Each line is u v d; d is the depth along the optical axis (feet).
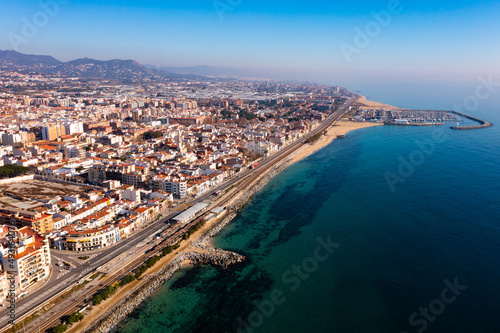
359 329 619.67
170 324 628.69
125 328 614.34
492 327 615.16
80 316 615.16
